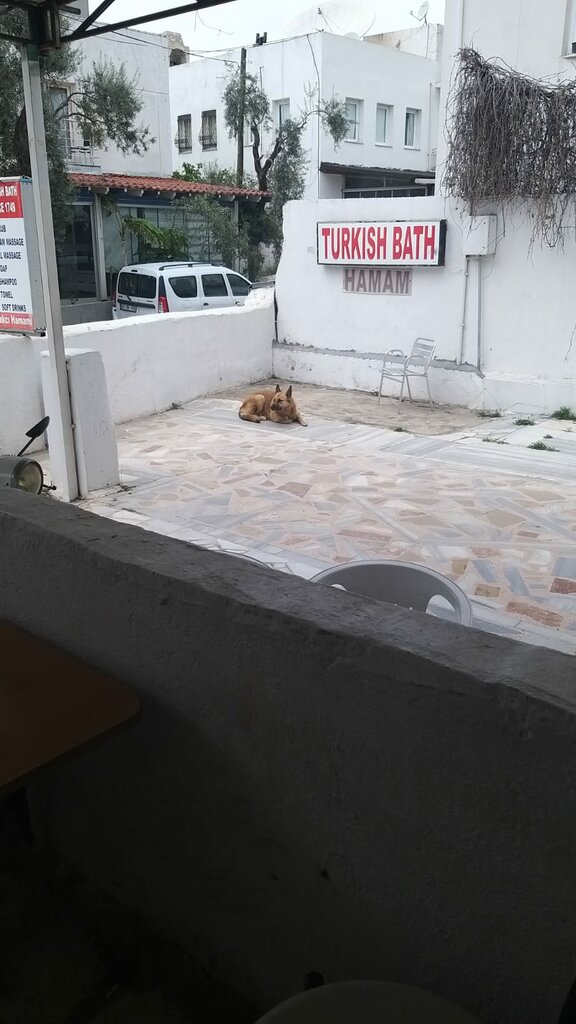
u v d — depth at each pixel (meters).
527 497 6.84
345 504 6.75
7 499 2.26
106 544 1.88
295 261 11.90
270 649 1.51
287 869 1.65
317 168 23.11
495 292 9.85
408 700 1.32
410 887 1.43
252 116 23.02
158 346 10.39
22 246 6.77
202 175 24.58
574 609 4.83
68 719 1.68
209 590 1.60
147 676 1.80
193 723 1.72
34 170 6.23
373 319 11.17
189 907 1.93
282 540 5.96
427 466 7.82
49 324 6.64
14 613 2.13
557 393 9.59
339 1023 1.20
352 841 1.50
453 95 9.78
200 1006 1.89
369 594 3.01
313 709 1.47
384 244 10.53
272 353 12.51
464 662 1.28
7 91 13.87
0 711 1.71
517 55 9.62
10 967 2.03
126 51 20.22
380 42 28.38
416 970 1.47
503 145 8.92
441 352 10.54
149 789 1.91
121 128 16.89
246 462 8.07
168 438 9.16
